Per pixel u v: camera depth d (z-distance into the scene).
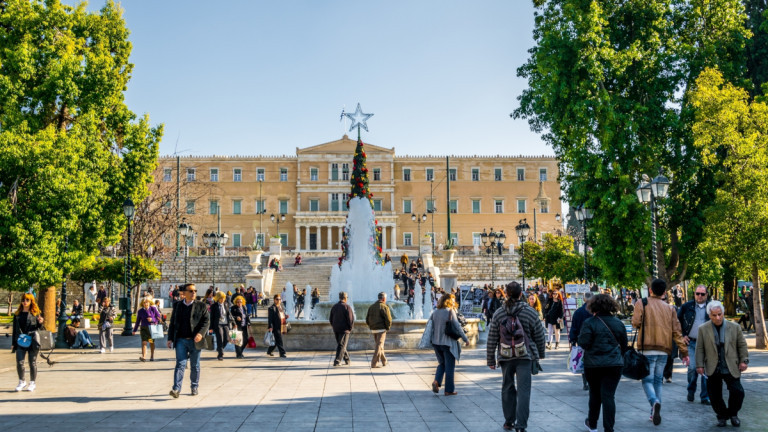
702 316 11.03
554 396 11.64
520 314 8.57
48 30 23.78
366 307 23.17
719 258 22.41
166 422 9.19
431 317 11.85
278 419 9.41
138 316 18.08
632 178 27.16
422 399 11.17
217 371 15.34
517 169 89.94
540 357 8.55
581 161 26.73
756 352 19.06
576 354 12.02
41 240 20.72
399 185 89.19
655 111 26.45
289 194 88.38
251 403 10.77
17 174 20.62
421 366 15.92
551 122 29.88
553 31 27.08
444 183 89.38
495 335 8.68
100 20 26.66
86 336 22.25
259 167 88.50
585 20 25.53
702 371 9.16
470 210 89.06
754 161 20.86
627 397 11.54
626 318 28.55
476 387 12.60
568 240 50.19
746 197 21.12
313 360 17.50
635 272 26.64
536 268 46.69
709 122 22.22
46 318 25.67
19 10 23.03
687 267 28.06
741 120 22.03
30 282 20.89
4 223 20.03
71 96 23.20
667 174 27.69
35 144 20.86
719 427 8.95
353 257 25.20
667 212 27.12
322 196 88.56
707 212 21.50
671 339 9.71
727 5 27.06
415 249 87.88
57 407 10.44
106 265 35.62
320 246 87.19
